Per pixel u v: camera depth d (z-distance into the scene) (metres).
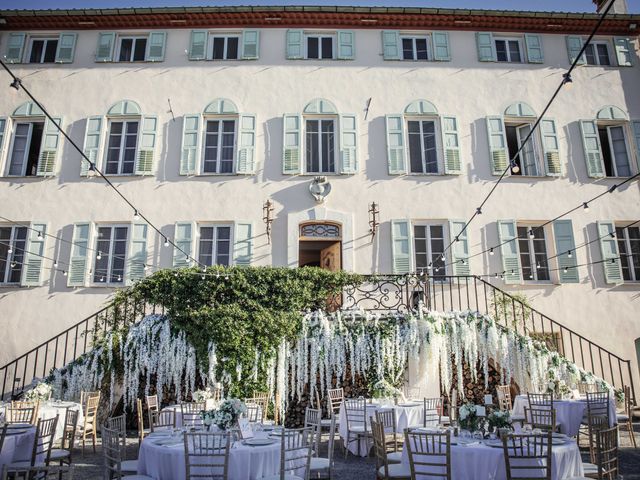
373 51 15.03
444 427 7.42
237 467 5.61
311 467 6.44
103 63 14.77
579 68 15.12
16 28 15.03
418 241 13.84
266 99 14.55
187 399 10.73
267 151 14.16
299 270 10.91
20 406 8.49
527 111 14.71
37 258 13.32
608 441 5.90
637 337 13.30
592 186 14.24
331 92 14.64
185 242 13.45
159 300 10.60
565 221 13.91
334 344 10.52
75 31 15.05
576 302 13.44
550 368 10.45
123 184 13.88
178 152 14.14
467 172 14.19
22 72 14.66
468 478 5.70
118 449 5.80
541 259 14.01
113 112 14.38
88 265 13.29
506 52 15.42
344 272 11.17
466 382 11.66
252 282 10.72
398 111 14.55
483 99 14.77
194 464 5.37
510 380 11.34
